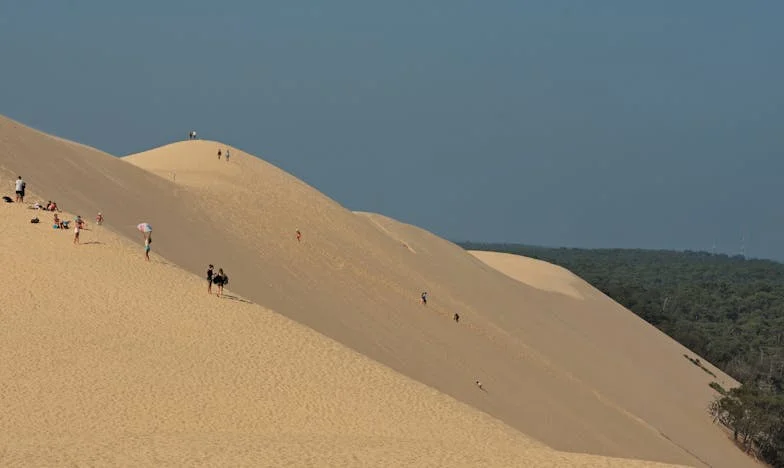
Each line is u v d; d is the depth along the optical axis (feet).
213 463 316.60
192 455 325.42
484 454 367.25
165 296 555.28
